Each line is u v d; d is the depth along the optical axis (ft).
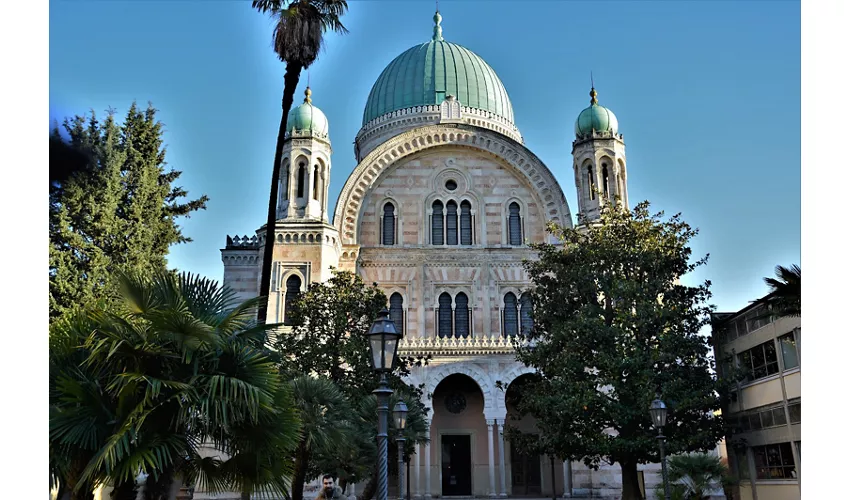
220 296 63.26
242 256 168.35
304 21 102.27
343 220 172.55
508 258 174.70
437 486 160.45
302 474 82.28
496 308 171.32
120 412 50.29
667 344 113.09
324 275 159.43
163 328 51.96
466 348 154.30
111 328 52.42
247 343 59.93
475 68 219.20
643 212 127.03
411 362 130.82
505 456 164.04
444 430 165.07
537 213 178.29
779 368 116.67
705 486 110.22
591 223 140.77
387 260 172.96
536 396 118.83
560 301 125.70
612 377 113.19
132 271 58.03
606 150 178.19
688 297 122.72
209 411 51.65
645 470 147.54
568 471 154.71
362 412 105.60
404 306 170.50
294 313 124.06
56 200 118.11
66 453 49.11
